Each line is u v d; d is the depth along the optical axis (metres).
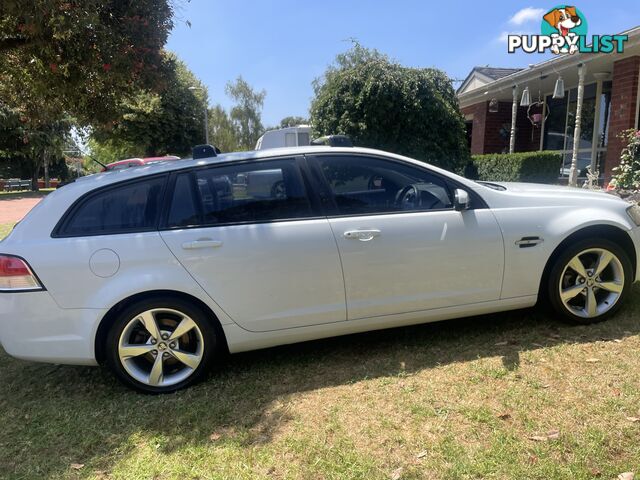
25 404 3.23
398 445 2.55
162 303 3.19
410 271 3.51
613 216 3.84
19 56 5.94
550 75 11.76
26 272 3.04
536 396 2.89
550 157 11.47
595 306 3.87
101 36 5.14
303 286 3.36
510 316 4.20
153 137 27.34
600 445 2.41
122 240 3.14
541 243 3.72
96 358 3.21
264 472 2.42
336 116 10.47
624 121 10.23
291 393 3.16
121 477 2.45
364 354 3.67
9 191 42.62
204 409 3.03
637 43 9.13
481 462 2.37
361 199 3.55
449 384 3.12
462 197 3.53
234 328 3.31
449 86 10.98
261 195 3.41
